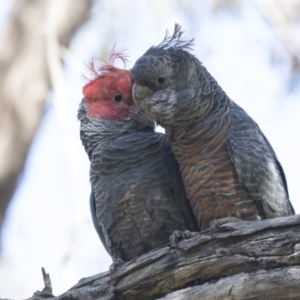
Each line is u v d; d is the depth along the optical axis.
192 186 16.20
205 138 16.14
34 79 26.94
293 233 13.72
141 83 16.42
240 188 16.05
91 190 17.78
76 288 15.31
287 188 17.38
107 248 17.45
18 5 27.75
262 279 13.73
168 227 16.61
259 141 16.48
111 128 18.05
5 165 26.30
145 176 16.66
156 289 14.75
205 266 14.27
